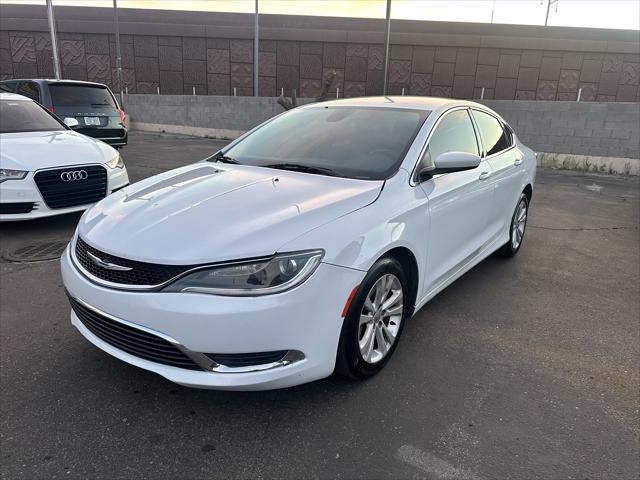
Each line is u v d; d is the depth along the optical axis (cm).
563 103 1227
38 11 3553
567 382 296
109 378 288
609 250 570
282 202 274
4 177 523
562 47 3469
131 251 242
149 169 1032
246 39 3472
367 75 3559
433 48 3506
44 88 991
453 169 320
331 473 221
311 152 354
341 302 250
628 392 288
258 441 240
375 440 243
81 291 259
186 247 237
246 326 227
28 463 223
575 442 244
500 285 450
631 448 241
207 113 2192
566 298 424
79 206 574
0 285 413
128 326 241
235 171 336
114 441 238
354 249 255
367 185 299
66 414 256
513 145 505
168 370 240
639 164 1170
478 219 402
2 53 3406
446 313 386
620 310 403
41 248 509
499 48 3497
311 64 3528
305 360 245
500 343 341
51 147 580
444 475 221
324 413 262
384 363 301
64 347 319
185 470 222
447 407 269
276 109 2117
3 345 320
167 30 3419
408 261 311
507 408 270
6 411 257
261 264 231
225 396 274
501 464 229
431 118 361
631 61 3497
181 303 227
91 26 3381
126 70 3475
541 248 571
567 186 1009
